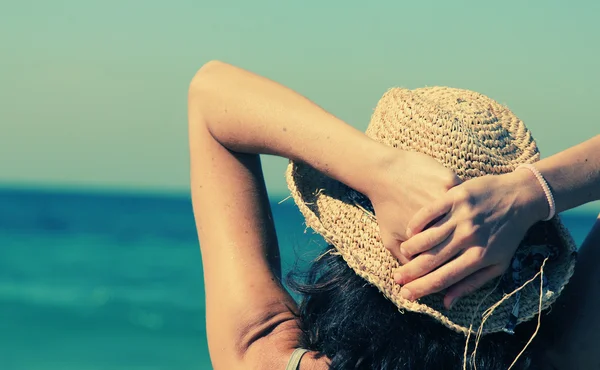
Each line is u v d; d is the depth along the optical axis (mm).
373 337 1540
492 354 1556
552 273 1611
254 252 1765
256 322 1680
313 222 1662
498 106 1781
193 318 20906
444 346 1535
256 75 1771
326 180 1770
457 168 1602
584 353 1685
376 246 1599
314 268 1689
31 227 48625
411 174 1516
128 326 19719
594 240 1739
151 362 15992
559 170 1534
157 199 96375
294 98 1682
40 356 16281
